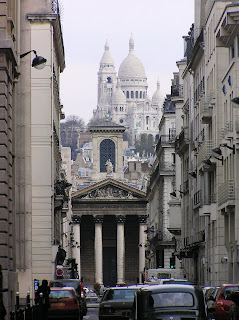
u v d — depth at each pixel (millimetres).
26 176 157125
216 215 145000
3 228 89500
